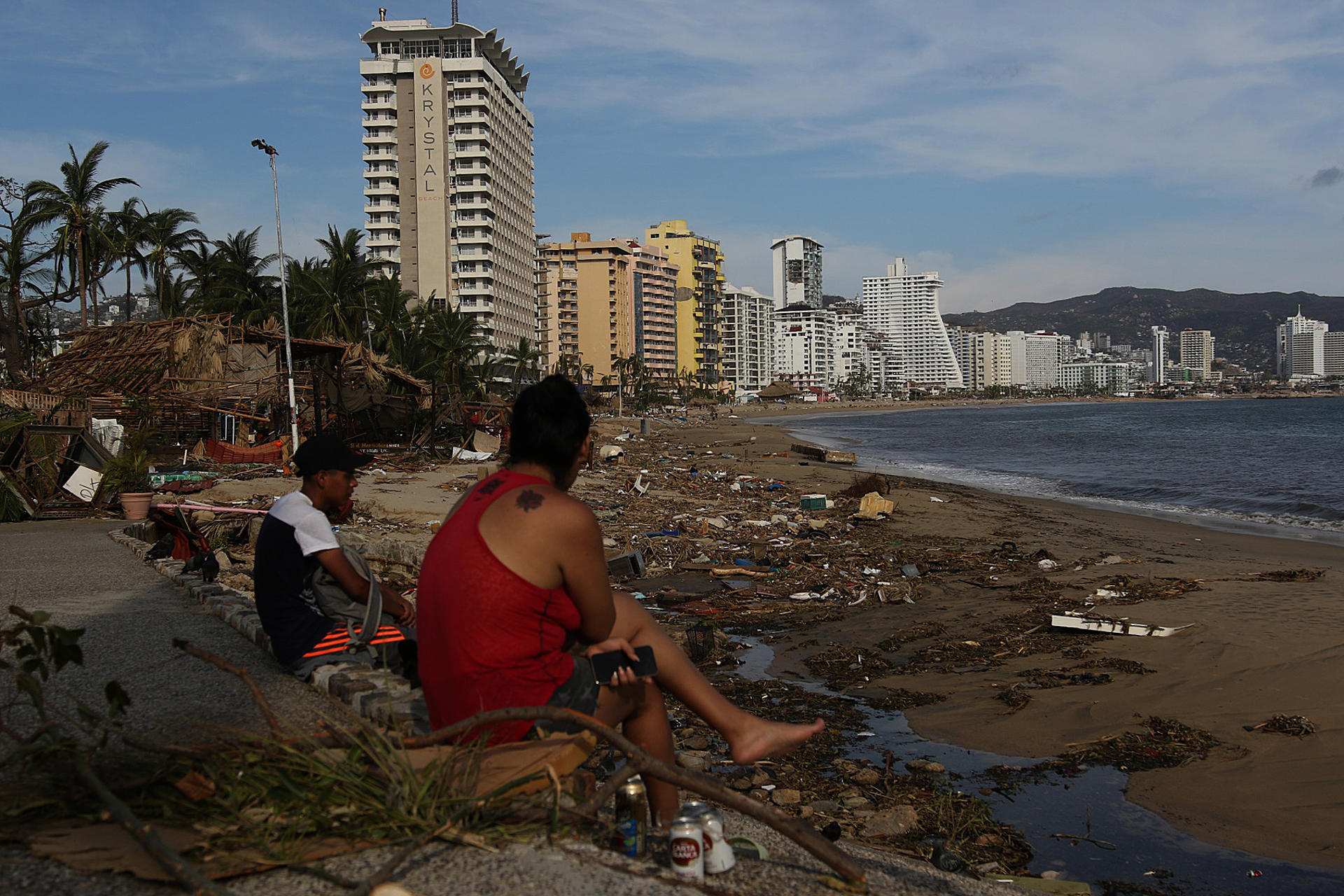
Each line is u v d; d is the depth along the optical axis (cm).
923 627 1014
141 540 1164
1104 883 449
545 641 275
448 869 228
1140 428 9844
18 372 4097
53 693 404
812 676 840
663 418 12812
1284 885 445
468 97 11838
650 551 1448
